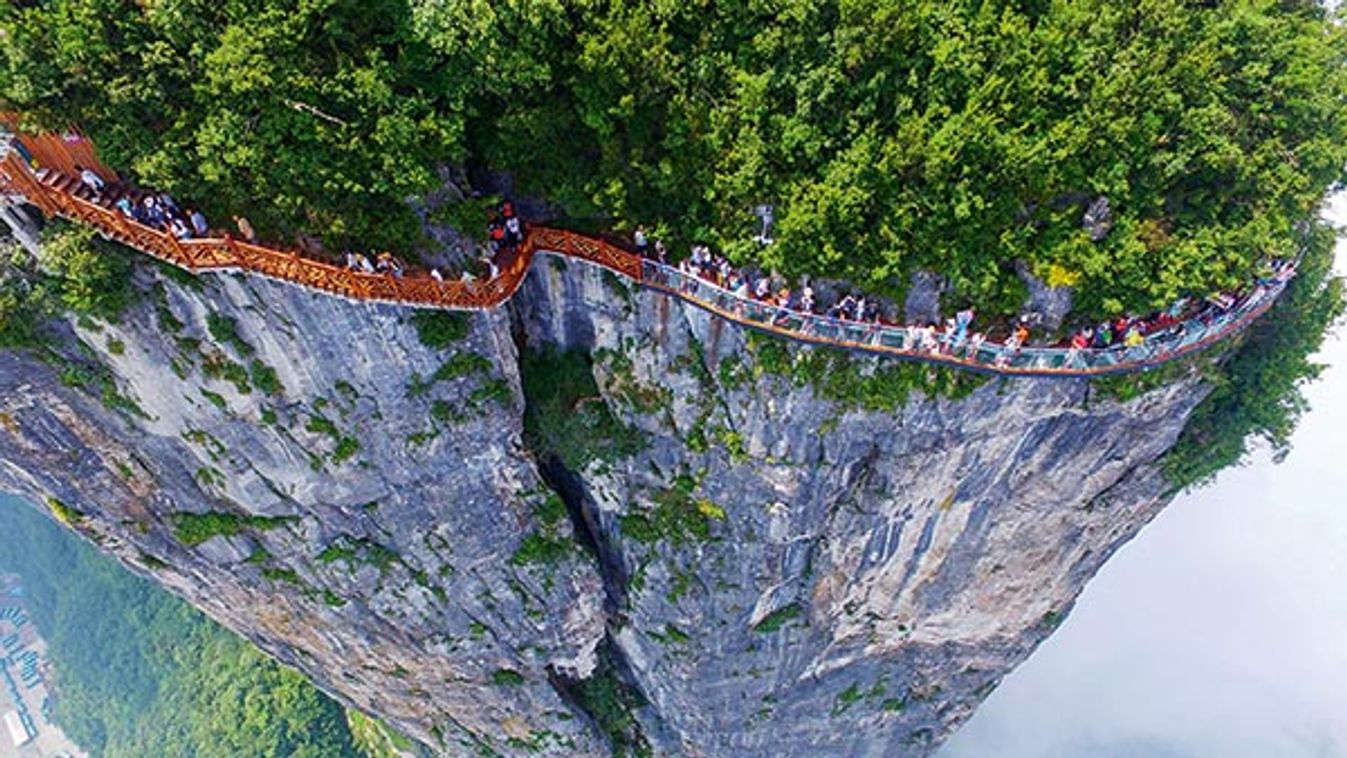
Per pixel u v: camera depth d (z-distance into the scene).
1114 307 28.27
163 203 24.27
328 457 31.02
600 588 40.47
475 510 34.78
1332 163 28.62
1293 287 32.47
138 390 28.45
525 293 31.69
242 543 34.91
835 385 30.16
